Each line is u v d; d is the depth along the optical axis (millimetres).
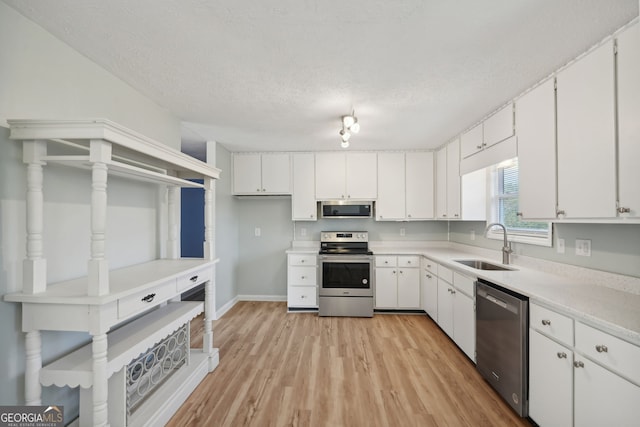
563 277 2053
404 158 3975
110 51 1627
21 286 1336
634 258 1618
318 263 3682
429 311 3412
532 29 1426
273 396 2002
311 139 3441
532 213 1937
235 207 4250
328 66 1787
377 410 1854
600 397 1230
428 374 2270
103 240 1282
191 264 2109
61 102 1537
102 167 1277
